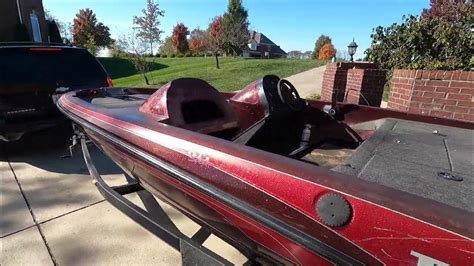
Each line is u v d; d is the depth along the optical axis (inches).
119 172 151.7
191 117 90.5
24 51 165.5
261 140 95.4
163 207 118.1
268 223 51.4
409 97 181.3
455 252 34.4
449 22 235.1
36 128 164.1
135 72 890.1
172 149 66.1
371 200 40.4
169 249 95.5
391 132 79.3
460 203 43.1
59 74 174.6
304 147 101.3
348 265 43.0
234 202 55.3
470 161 58.6
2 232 103.2
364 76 241.8
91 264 89.0
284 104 102.1
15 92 158.1
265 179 50.7
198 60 1146.7
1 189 133.8
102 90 143.6
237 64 816.9
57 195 128.8
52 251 94.1
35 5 754.8
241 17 1531.7
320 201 44.6
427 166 55.8
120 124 82.7
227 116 98.7
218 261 62.3
